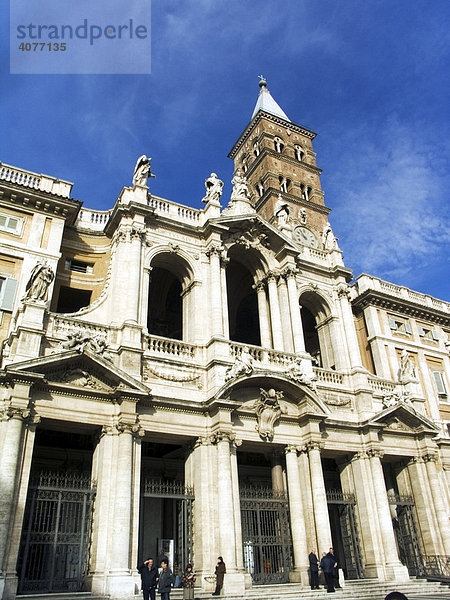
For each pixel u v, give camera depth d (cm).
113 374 2119
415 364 3684
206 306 2666
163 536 2594
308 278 3225
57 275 2709
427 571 2717
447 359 3891
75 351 2070
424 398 3419
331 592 2091
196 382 2433
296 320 2869
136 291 2444
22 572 1791
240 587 2009
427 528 2838
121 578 1830
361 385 2956
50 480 2025
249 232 2978
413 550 2827
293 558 2362
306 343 3616
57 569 2022
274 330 2852
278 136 5431
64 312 3003
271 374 2481
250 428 2445
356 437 2831
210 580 2025
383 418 2884
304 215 4762
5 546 1714
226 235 2906
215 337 2502
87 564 1917
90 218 2955
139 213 2638
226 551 2064
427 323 3962
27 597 1681
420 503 2909
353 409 2911
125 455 2045
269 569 2378
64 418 2028
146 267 2578
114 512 1955
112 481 2023
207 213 2902
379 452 2795
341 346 3112
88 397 2105
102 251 2866
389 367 3525
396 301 3753
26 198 2509
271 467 2752
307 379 2617
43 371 2011
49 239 2514
